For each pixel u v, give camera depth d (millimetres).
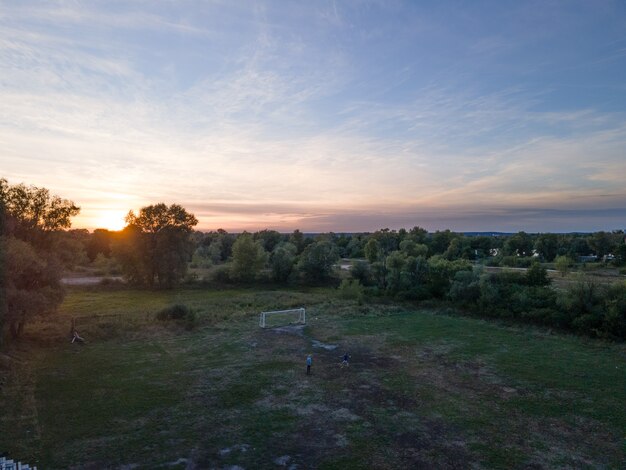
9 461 18547
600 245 124625
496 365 35031
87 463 19328
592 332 44781
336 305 63344
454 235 144125
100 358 36219
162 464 19359
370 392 28859
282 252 92750
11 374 30891
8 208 40250
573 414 25359
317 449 20969
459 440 22031
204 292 78375
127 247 80312
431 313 58750
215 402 26859
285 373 32750
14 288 34875
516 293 54812
